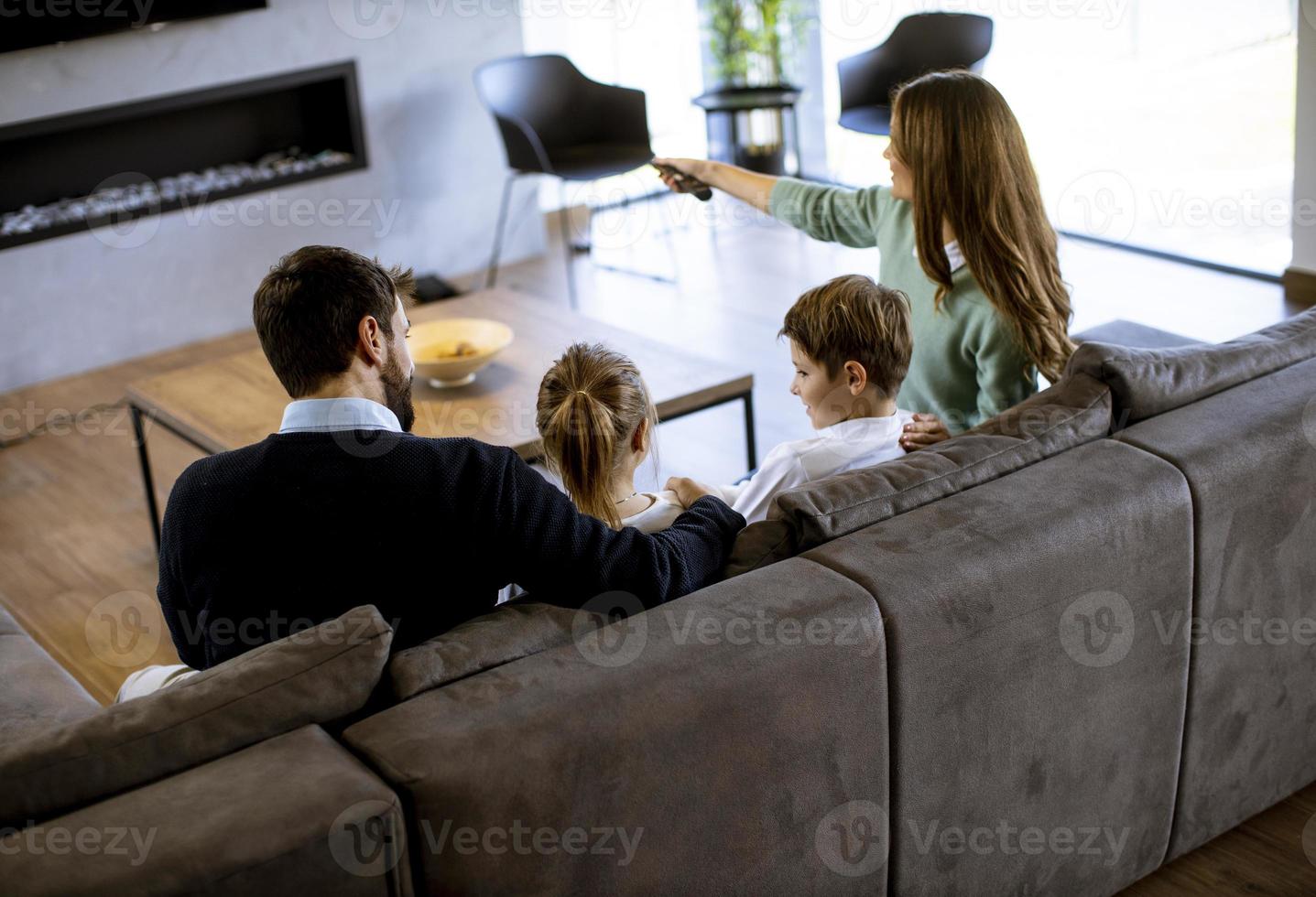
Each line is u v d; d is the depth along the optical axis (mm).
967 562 1844
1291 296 4602
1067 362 2287
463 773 1503
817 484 1963
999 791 1995
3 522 3961
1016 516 1916
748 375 3242
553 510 1784
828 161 6516
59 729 1524
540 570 1776
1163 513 1992
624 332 3627
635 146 5395
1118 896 2293
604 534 1791
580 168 5129
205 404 3375
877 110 5031
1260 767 2350
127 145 5215
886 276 2695
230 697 1557
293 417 1819
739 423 4219
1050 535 1901
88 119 4828
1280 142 5516
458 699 1602
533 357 3490
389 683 1663
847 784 1820
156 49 4898
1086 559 1936
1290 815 2459
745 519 2068
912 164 2434
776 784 1746
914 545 1869
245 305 5371
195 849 1383
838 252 5652
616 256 5840
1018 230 2414
